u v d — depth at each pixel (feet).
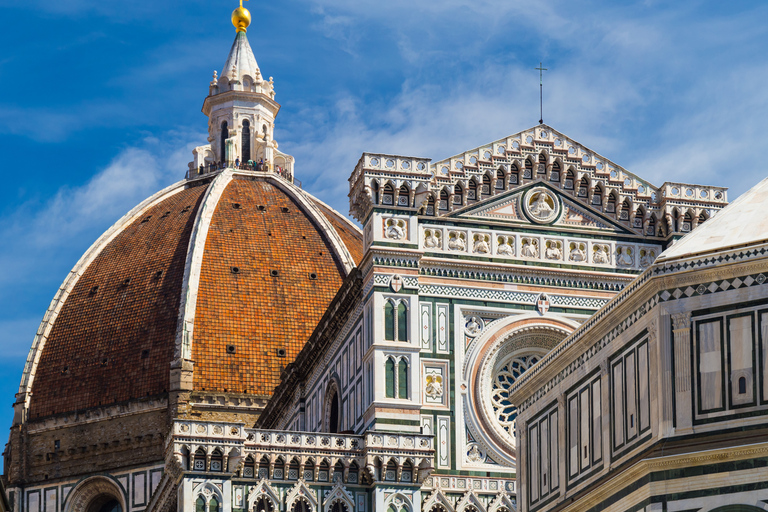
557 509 180.14
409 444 259.80
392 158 275.18
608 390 168.14
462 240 277.64
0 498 194.49
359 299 282.36
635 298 160.86
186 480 249.14
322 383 320.91
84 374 635.25
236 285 645.51
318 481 258.37
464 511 263.49
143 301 647.97
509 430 272.51
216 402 609.42
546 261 280.92
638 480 154.40
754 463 145.59
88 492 611.47
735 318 150.71
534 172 285.64
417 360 266.36
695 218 287.89
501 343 273.95
